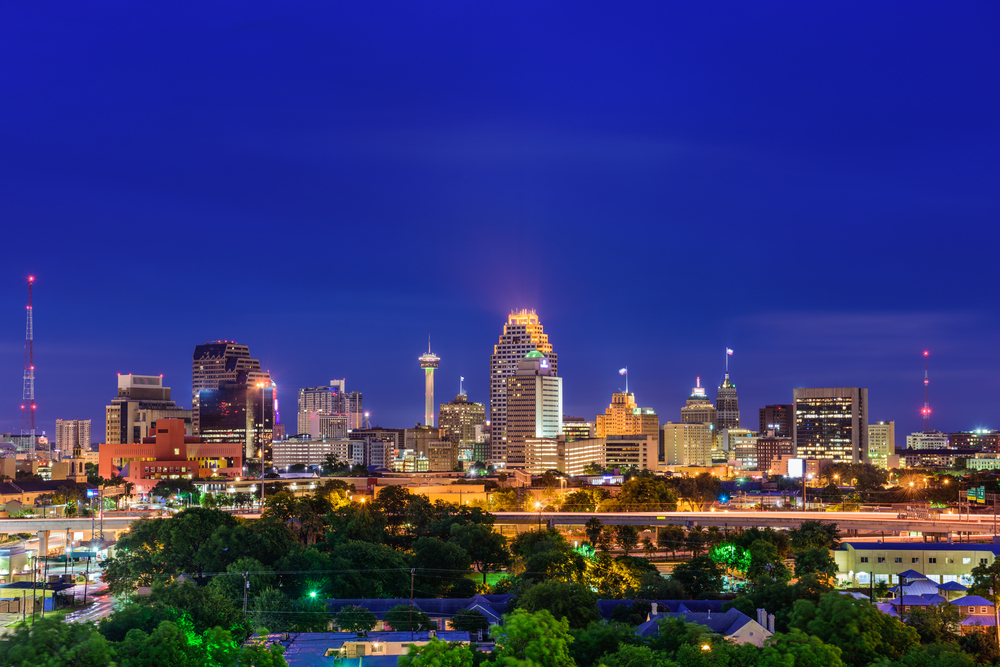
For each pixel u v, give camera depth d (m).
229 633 139.50
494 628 138.12
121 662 129.12
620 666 132.62
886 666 133.88
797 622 155.12
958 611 180.25
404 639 165.00
